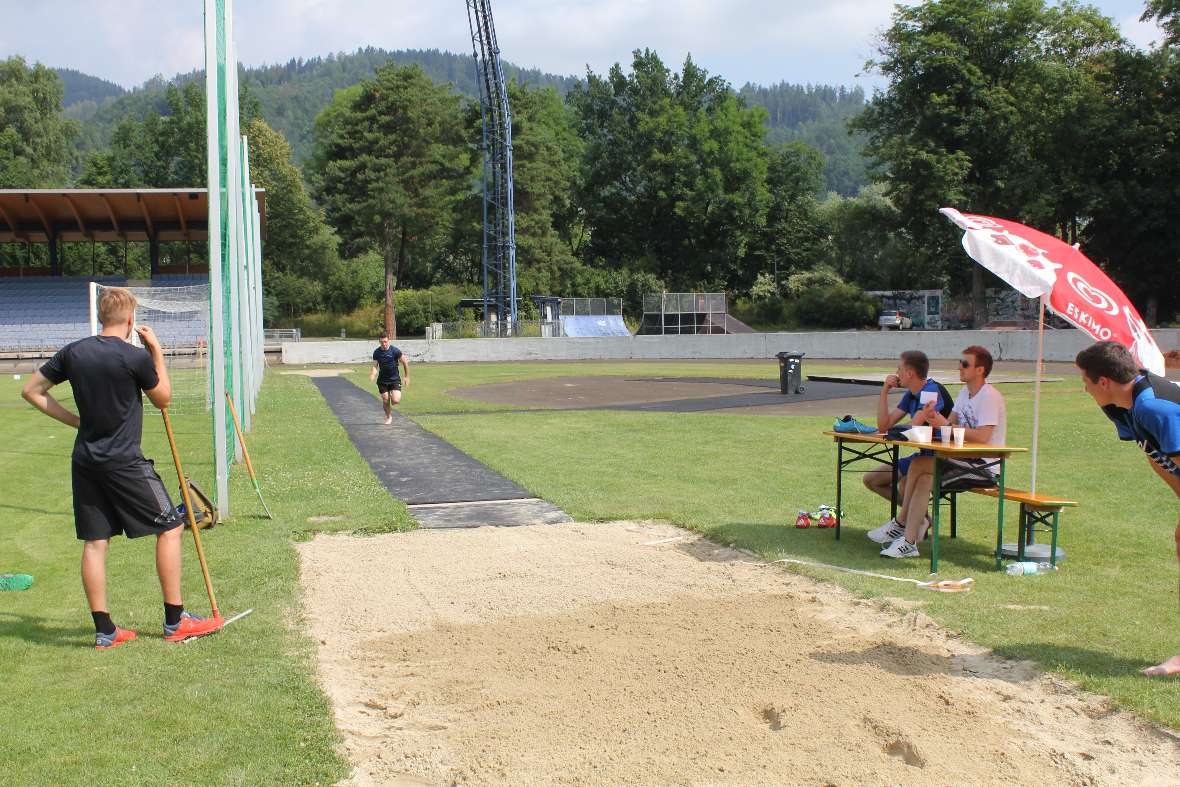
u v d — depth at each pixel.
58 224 48.75
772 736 4.16
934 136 58.91
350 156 69.06
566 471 12.08
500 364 45.59
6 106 73.94
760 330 70.81
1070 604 6.17
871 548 7.84
